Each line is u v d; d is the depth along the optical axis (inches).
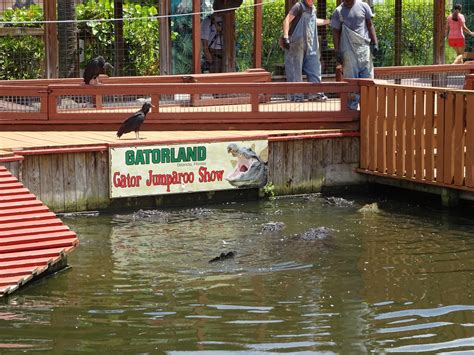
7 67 805.2
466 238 510.9
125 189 561.9
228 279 442.0
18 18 824.9
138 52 840.9
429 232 522.6
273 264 464.1
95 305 408.2
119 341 369.1
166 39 711.7
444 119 566.6
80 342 367.9
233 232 519.2
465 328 383.2
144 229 524.1
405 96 588.7
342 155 621.3
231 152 586.6
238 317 394.6
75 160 550.6
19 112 607.2
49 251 446.0
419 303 412.2
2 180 500.1
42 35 798.5
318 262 467.8
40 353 357.1
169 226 530.9
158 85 606.5
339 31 662.5
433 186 583.5
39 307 405.4
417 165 585.0
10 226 458.6
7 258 437.1
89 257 473.4
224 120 618.2
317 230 517.3
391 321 390.9
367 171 617.6
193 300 414.3
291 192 610.5
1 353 356.5
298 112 621.0
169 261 467.5
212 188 584.4
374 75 708.7
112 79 665.0
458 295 422.0
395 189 624.7
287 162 606.9
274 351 359.6
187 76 679.1
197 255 477.4
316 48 708.0
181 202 581.0
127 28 834.8
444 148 568.4
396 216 558.3
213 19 767.7
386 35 935.7
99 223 535.5
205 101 676.1
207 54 771.4
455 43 881.5
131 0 903.7
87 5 831.1
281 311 401.4
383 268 458.9
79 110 625.3
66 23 729.0
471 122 551.2
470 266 462.6
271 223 533.0
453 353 358.3
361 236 513.3
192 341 369.1
